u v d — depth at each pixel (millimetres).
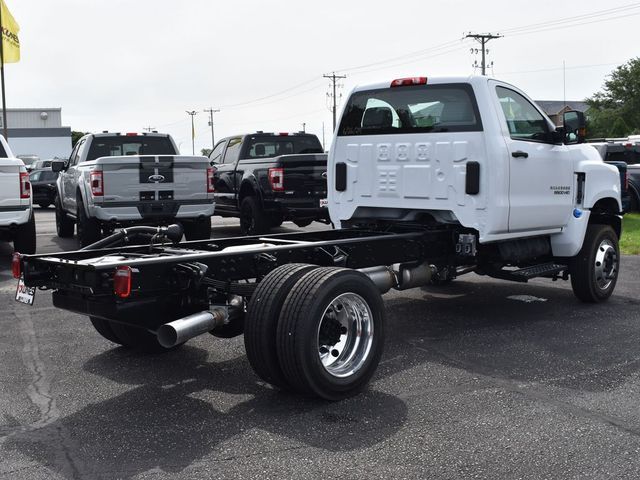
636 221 16422
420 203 6602
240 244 6242
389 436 4074
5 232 10602
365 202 7035
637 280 9266
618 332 6492
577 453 3844
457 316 7191
